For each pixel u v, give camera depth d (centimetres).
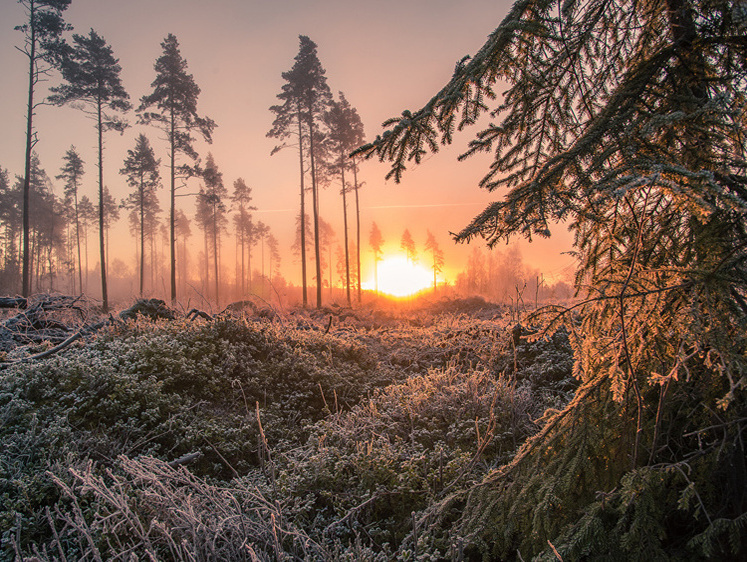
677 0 262
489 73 294
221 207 3238
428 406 574
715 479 246
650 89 255
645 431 264
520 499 273
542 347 743
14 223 5112
